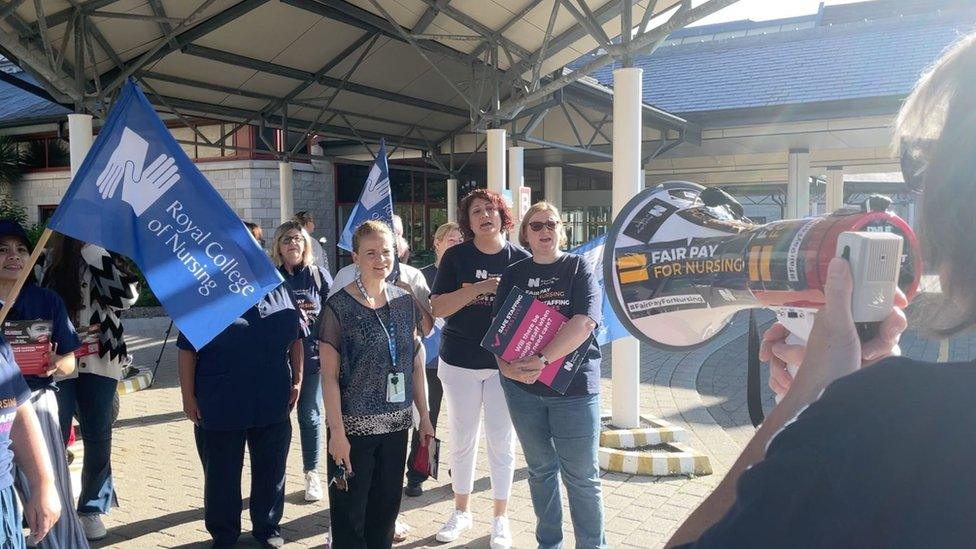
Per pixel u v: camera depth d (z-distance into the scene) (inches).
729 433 255.8
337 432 131.3
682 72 712.4
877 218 40.7
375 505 137.4
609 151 577.3
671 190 62.6
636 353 230.7
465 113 544.4
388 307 138.2
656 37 227.6
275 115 486.9
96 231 129.0
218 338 156.6
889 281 37.1
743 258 49.6
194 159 701.3
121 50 326.3
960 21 660.1
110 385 171.9
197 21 323.0
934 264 30.3
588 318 136.5
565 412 139.9
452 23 344.5
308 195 727.1
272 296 163.5
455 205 614.2
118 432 259.9
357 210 224.7
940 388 26.6
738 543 27.1
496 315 138.0
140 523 180.5
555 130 597.3
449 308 157.9
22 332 132.4
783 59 679.1
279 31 355.9
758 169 733.3
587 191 782.5
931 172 29.4
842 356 36.6
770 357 49.6
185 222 132.0
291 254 209.3
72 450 203.0
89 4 284.5
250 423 157.9
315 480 197.3
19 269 140.0
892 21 692.1
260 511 165.2
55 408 137.2
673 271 56.8
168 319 511.8
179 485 207.3
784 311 47.0
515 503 193.0
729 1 213.8
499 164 360.2
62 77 284.5
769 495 27.0
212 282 131.6
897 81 557.6
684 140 559.8
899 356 28.9
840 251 38.3
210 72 389.4
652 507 188.1
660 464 209.3
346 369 133.9
